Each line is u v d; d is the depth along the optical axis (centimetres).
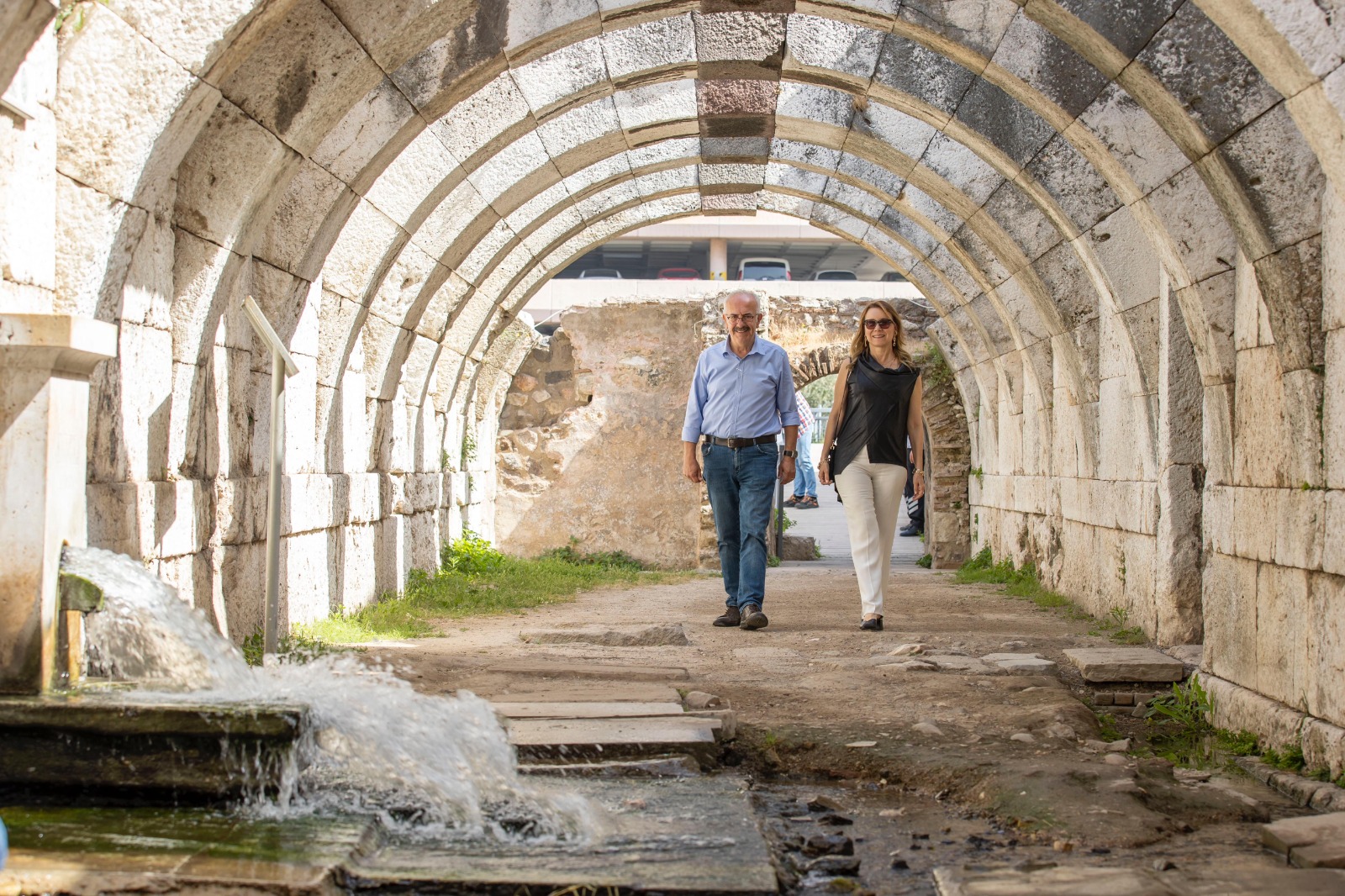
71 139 430
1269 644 463
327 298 799
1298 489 437
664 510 1573
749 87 923
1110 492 859
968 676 588
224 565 589
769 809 367
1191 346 719
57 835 290
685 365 1581
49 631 342
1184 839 334
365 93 580
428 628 796
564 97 814
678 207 1355
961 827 349
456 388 1245
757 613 795
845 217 1362
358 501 873
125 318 478
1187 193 579
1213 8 380
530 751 398
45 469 339
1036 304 955
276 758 322
